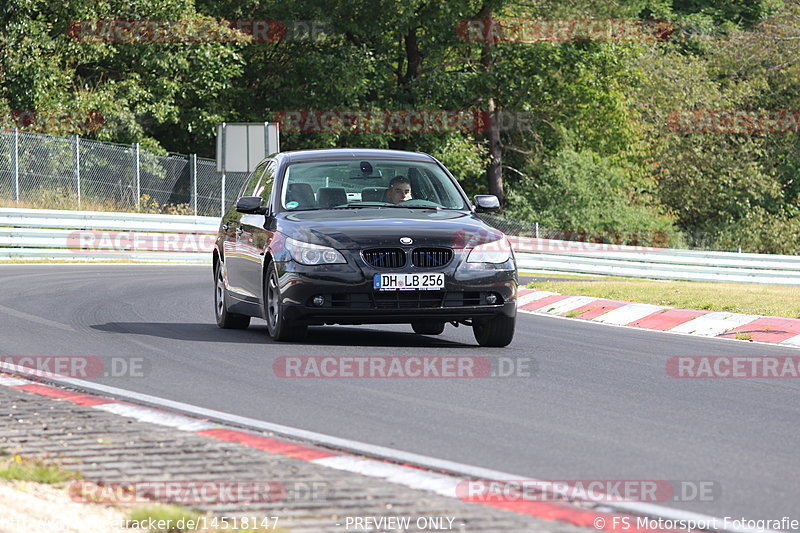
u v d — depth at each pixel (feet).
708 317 161.07
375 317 121.08
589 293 200.54
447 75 500.33
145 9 423.23
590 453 72.69
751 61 627.05
